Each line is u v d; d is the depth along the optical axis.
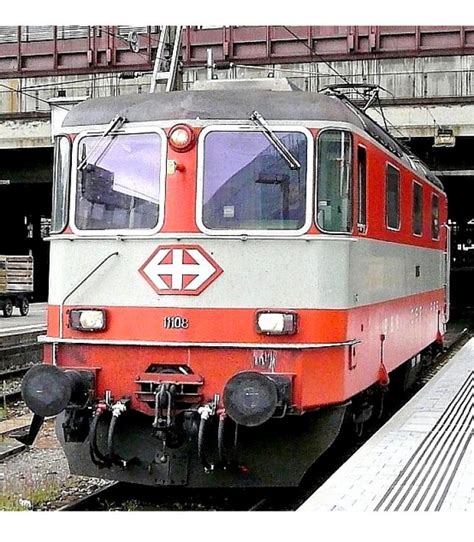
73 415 8.59
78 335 8.62
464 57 23.81
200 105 8.52
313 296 8.34
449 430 9.91
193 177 8.41
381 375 10.48
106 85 26.12
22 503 8.97
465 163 28.61
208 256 8.34
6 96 27.67
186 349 8.34
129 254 8.52
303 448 8.62
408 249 12.15
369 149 9.44
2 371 19.02
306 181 8.41
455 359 17.62
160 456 8.53
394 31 23.62
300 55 24.25
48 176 31.72
